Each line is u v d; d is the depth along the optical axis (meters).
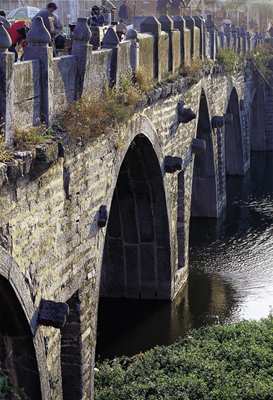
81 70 10.41
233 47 31.16
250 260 22.61
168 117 17.08
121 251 18.48
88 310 11.53
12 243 8.09
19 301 8.41
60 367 10.44
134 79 13.84
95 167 11.29
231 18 46.03
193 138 20.92
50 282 9.58
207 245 24.36
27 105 8.75
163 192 17.22
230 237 25.36
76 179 10.35
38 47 9.04
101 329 17.28
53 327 9.88
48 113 9.29
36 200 8.82
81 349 11.27
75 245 10.61
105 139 11.72
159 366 13.95
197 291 19.75
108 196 12.17
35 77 8.93
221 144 28.36
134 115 13.65
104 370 13.94
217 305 18.64
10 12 17.94
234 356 13.85
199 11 37.03
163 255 18.30
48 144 8.70
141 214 17.78
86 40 10.41
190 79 19.02
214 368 13.33
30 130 8.79
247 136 37.22
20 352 9.16
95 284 11.80
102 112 11.02
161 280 18.55
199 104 22.12
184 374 13.27
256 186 33.94
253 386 12.45
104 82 11.72
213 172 27.06
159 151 16.28
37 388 9.37
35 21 8.99
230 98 33.31
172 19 18.77
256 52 38.19
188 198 20.48
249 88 37.34
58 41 12.55
